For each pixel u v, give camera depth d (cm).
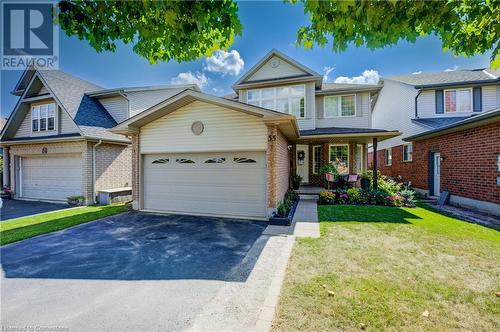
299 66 1259
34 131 1258
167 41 318
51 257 464
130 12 272
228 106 736
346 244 489
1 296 327
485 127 774
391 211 809
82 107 1233
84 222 735
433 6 257
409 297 297
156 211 888
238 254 466
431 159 1119
